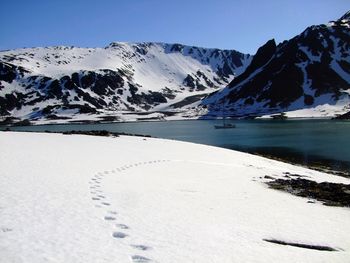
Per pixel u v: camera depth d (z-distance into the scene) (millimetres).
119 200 20875
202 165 39875
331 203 24531
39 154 37062
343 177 41562
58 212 17125
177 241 14875
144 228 16172
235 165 41719
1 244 12867
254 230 17375
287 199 25188
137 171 32875
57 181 24078
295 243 16031
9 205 17562
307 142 83875
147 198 22172
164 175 31984
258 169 40000
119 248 13484
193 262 12867
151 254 13234
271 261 13594
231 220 18859
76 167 31000
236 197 24797
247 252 14297
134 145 54406
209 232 16469
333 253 15016
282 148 75062
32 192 20453
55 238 13836
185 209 20344
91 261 12070
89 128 185875
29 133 68250
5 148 39625
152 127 180500
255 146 80188
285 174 38125
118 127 189375
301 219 19906
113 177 28359
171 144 58031
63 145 48469
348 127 122688
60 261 11883
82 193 21344
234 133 119500
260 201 23984
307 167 50812
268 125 152625
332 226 18781
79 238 14070
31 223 15297
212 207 21438
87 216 16938
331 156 62312
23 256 12031
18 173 25641
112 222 16531
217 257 13516
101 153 43125
